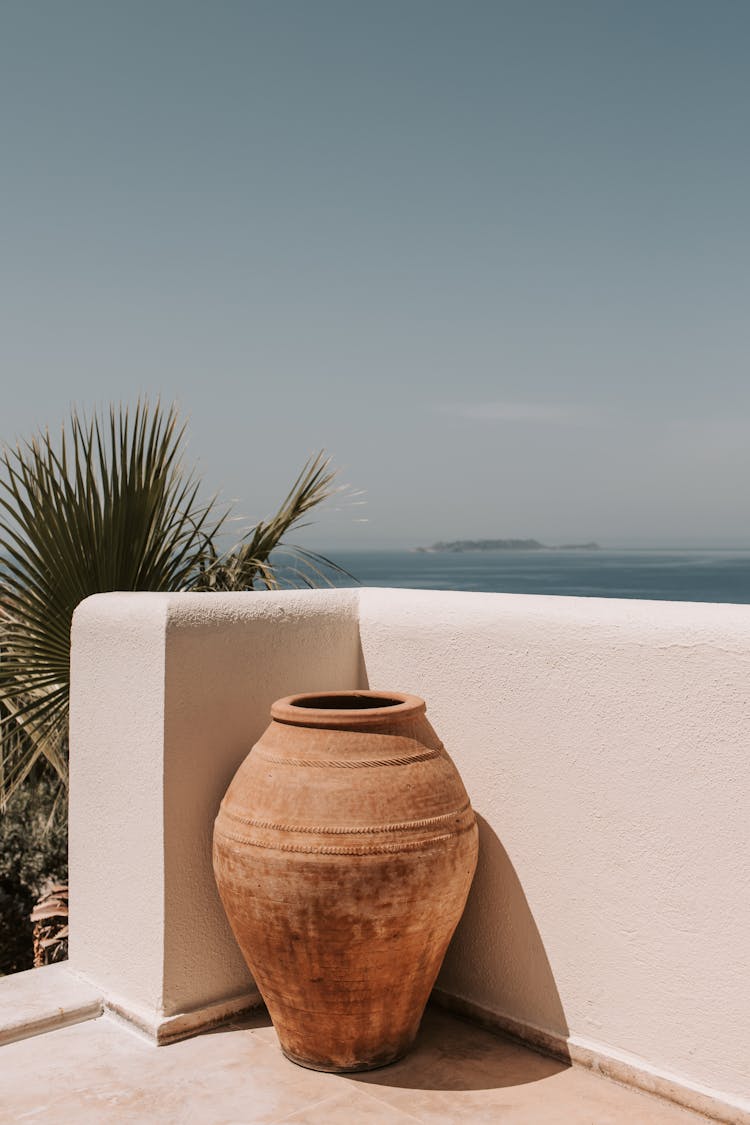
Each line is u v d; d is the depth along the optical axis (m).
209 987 2.74
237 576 4.68
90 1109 2.28
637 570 151.88
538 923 2.58
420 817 2.35
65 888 5.67
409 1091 2.37
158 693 2.63
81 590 4.14
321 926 2.29
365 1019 2.41
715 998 2.21
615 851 2.39
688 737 2.23
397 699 2.68
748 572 137.62
